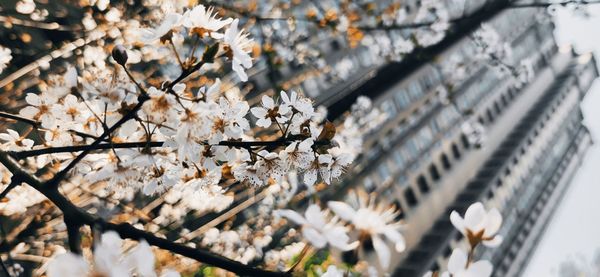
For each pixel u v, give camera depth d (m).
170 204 6.27
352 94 19.44
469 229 1.25
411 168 31.77
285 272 1.65
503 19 45.47
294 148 2.12
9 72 5.91
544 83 68.25
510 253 52.91
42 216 4.85
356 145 9.56
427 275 1.20
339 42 23.55
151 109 1.82
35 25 5.35
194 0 2.17
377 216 1.23
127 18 5.91
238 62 1.82
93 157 2.29
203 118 1.89
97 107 2.15
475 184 43.00
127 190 2.22
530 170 57.47
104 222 1.76
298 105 2.14
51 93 2.03
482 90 46.75
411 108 32.22
